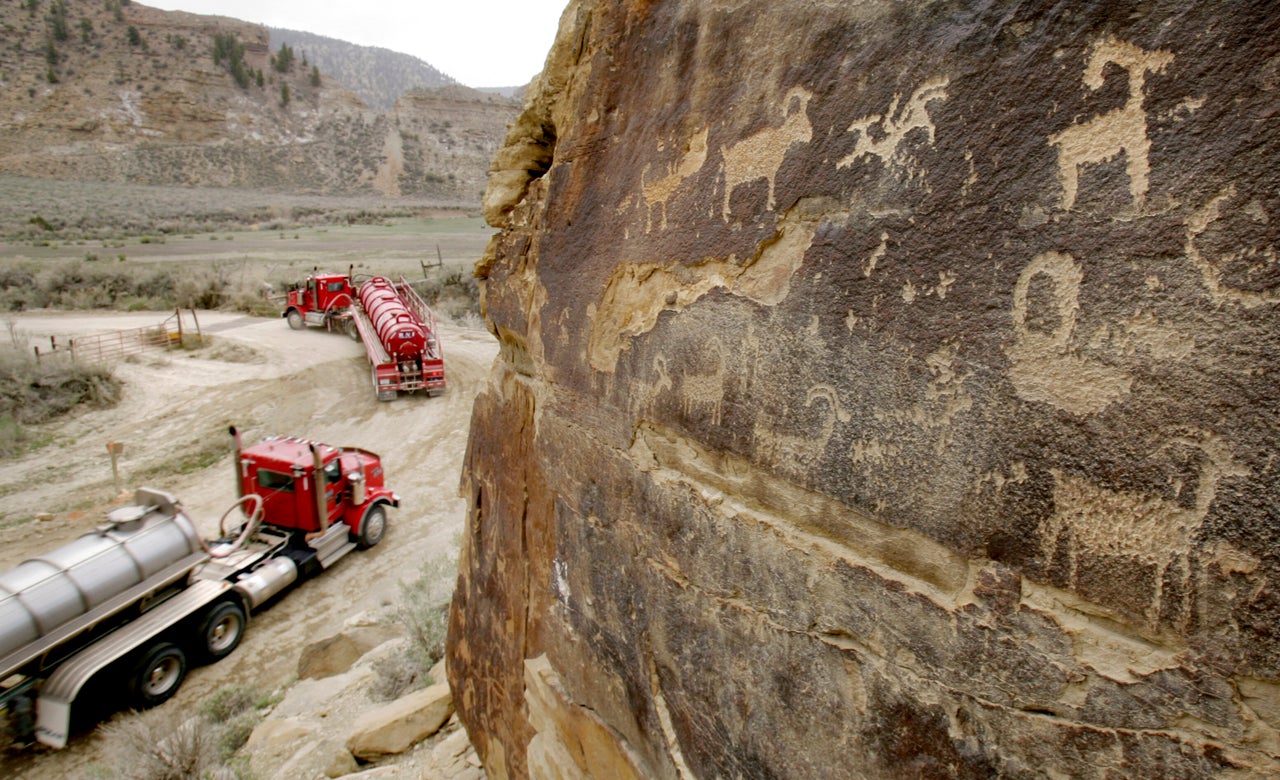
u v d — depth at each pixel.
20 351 17.36
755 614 1.95
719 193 1.99
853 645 1.69
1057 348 1.27
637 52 2.41
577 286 2.73
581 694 2.91
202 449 14.34
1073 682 1.30
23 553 10.65
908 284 1.50
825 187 1.68
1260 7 1.06
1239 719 1.12
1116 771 1.25
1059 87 1.27
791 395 1.78
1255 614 1.08
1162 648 1.19
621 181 2.46
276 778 5.34
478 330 23.67
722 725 2.09
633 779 2.58
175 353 20.38
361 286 23.42
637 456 2.42
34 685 6.69
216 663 8.19
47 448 14.41
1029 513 1.32
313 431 15.31
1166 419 1.15
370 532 10.67
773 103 1.83
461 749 4.68
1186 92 1.13
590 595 2.77
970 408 1.40
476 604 4.01
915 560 1.55
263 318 25.23
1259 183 1.06
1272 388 1.05
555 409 2.95
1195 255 1.12
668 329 2.20
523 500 3.37
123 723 6.57
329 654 7.77
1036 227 1.30
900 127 1.52
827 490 1.70
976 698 1.44
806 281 1.72
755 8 1.92
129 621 7.41
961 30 1.42
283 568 9.16
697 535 2.15
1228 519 1.09
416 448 14.52
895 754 1.60
